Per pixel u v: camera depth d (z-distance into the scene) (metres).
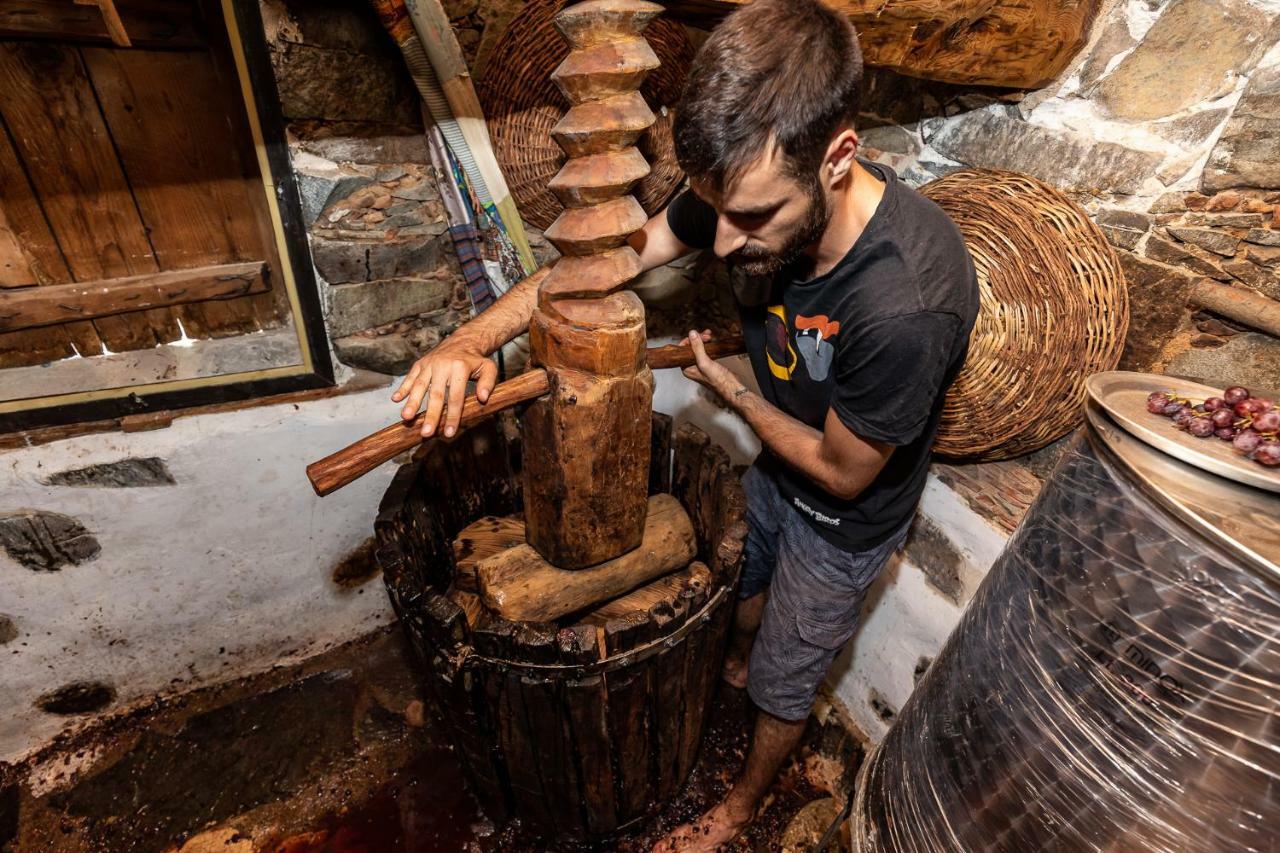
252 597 1.64
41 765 1.53
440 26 1.14
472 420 0.96
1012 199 1.11
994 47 1.06
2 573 1.34
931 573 1.40
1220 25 0.97
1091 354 1.06
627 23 0.77
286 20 1.10
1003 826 0.73
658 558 1.28
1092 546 0.64
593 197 0.87
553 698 1.04
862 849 0.97
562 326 0.96
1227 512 0.56
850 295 0.87
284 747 1.60
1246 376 1.00
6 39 1.00
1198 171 1.03
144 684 1.62
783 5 0.69
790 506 1.27
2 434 1.22
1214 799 0.56
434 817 1.48
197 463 1.40
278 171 1.22
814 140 0.69
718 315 1.83
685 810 1.51
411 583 1.06
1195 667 0.55
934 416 1.08
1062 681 0.66
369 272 1.41
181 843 1.42
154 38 1.07
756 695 1.35
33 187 1.13
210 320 1.41
